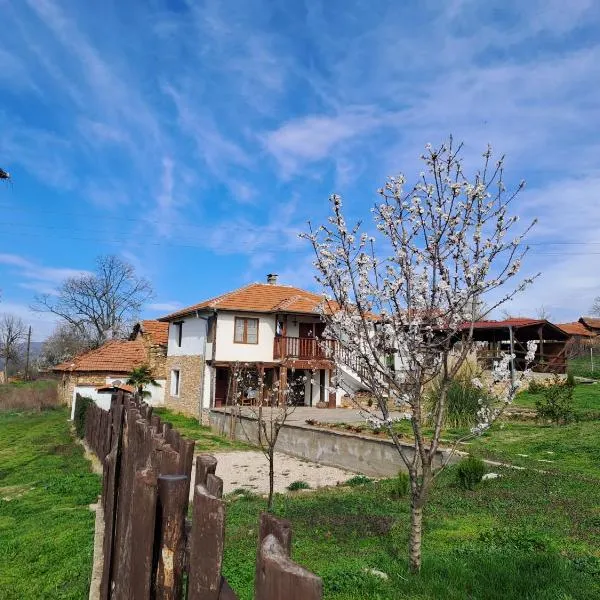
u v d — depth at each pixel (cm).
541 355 2334
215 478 220
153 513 228
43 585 549
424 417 1072
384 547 557
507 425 1357
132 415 438
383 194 537
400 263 533
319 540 600
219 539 193
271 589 132
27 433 2006
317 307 635
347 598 418
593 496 708
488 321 2450
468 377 1377
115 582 367
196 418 2353
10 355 6200
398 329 535
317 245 553
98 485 1039
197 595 196
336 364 633
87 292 4797
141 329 3133
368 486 913
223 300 2391
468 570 452
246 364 2234
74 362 2783
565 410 1352
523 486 779
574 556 486
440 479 873
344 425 1474
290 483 1127
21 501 968
